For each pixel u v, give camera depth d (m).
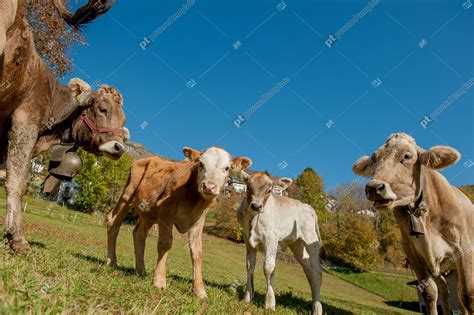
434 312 2.03
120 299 1.17
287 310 2.46
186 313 1.16
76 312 0.80
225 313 1.49
